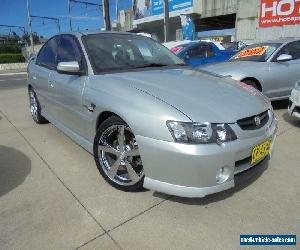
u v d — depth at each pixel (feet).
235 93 9.33
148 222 8.09
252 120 8.44
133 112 8.34
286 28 51.72
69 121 12.00
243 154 8.05
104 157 9.94
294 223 7.99
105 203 8.93
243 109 8.44
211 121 7.71
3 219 8.27
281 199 9.03
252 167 8.72
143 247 7.23
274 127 9.44
